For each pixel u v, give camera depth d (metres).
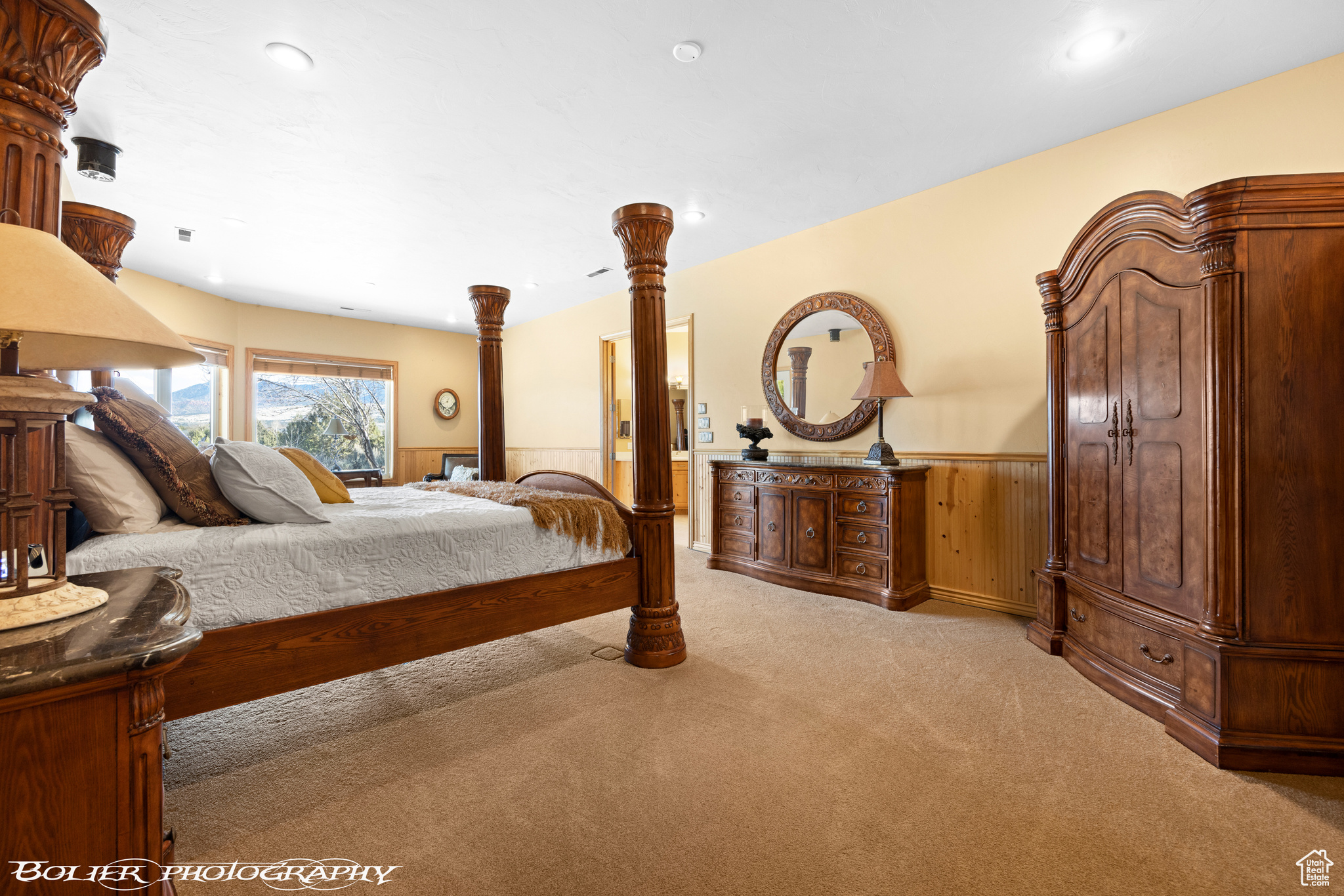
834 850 1.36
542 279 5.55
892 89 2.59
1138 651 2.15
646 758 1.77
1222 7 2.08
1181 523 2.00
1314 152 2.41
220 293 5.94
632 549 2.62
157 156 3.11
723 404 4.94
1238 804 1.54
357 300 6.32
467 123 2.83
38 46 1.22
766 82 2.53
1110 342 2.36
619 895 1.23
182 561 1.54
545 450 7.18
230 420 6.16
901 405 3.75
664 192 3.63
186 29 2.14
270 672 1.65
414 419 7.74
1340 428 1.74
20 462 0.86
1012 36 2.25
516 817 1.49
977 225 3.40
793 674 2.43
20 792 0.71
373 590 1.88
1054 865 1.32
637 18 2.13
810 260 4.27
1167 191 2.75
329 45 2.25
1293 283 1.77
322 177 3.38
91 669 0.72
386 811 1.53
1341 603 1.72
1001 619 3.19
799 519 3.87
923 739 1.89
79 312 0.81
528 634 2.99
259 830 1.45
